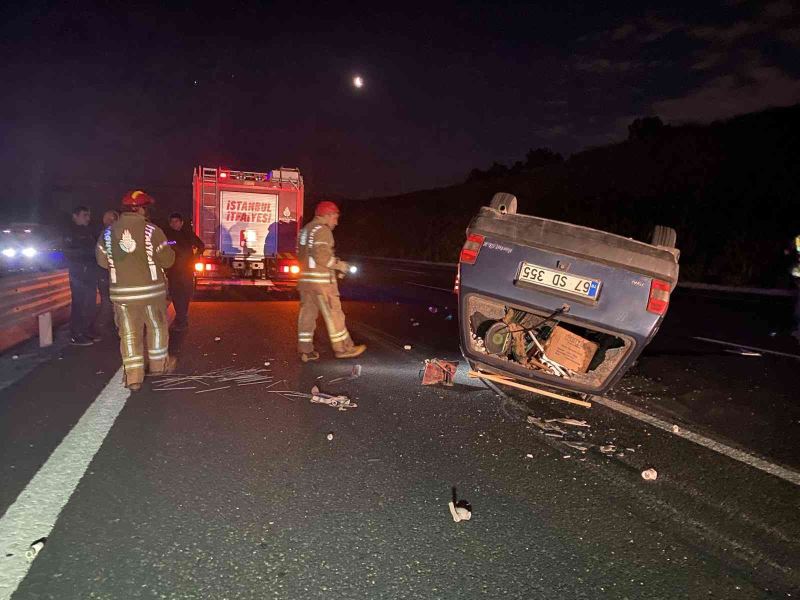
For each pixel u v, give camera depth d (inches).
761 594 123.6
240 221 650.8
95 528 140.3
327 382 267.0
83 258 339.9
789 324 488.1
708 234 1101.7
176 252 387.9
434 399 244.1
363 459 183.2
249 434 201.2
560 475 175.8
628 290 217.2
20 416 215.3
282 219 659.4
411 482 168.4
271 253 658.8
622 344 234.2
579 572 128.5
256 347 341.4
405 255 1988.2
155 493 157.9
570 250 221.3
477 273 228.2
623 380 281.6
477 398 246.1
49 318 345.7
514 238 226.4
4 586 118.3
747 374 305.9
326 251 298.7
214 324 424.2
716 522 151.5
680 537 143.8
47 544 133.2
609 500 161.3
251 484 164.4
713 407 246.4
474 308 253.8
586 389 234.8
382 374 282.4
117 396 240.8
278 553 132.1
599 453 193.2
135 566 126.0
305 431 205.2
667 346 376.5
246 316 467.2
